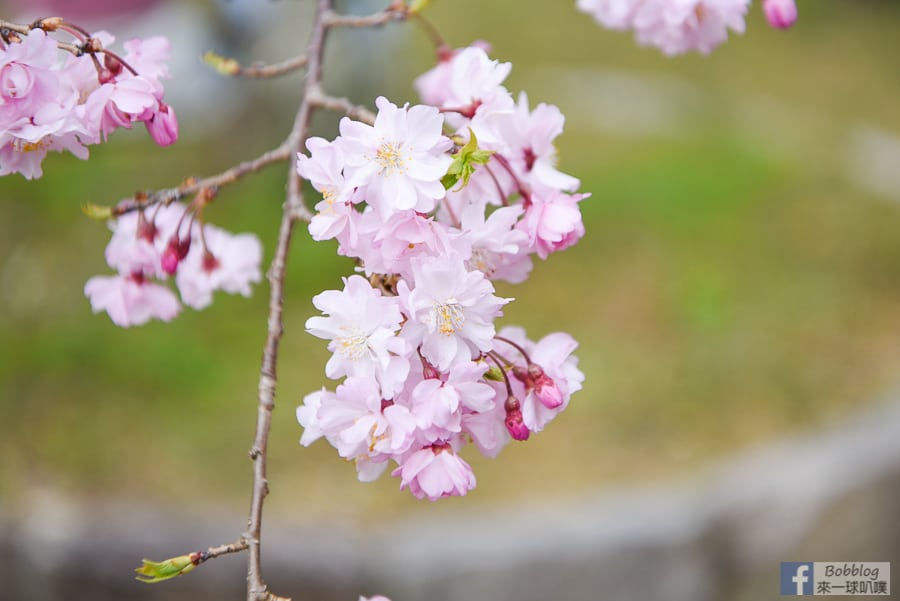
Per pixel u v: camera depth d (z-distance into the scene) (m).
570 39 11.15
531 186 2.18
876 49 11.60
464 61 2.23
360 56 7.62
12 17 7.54
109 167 7.83
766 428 5.77
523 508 5.18
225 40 7.71
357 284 1.88
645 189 7.85
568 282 6.94
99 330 6.28
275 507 5.13
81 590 4.87
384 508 5.17
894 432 5.55
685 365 6.23
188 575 4.79
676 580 4.99
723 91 10.17
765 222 7.58
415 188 1.87
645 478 5.40
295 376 6.04
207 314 6.52
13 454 5.39
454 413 1.88
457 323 1.88
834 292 6.90
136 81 2.10
